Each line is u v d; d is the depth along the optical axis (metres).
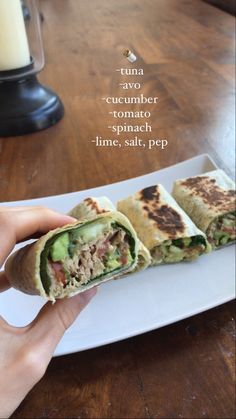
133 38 0.60
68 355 0.23
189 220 0.33
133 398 0.21
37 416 0.21
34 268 0.20
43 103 0.41
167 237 0.31
